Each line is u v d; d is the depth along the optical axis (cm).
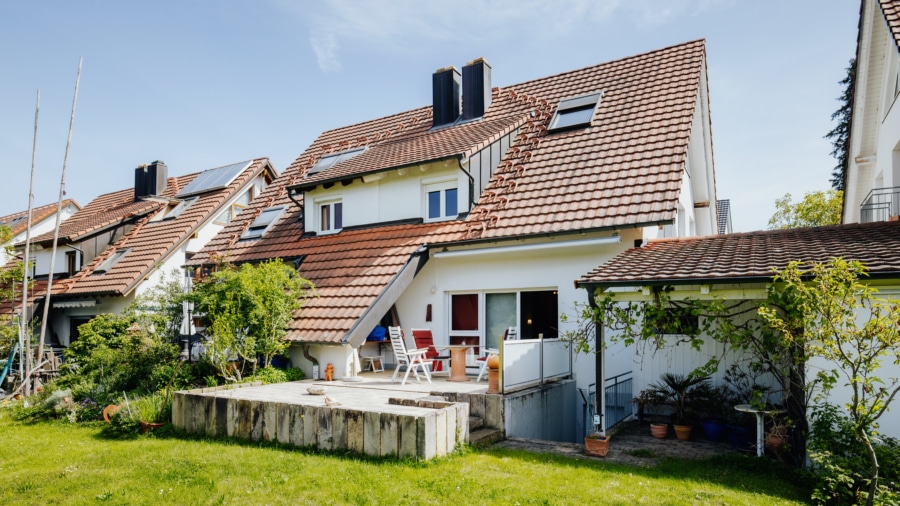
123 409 1083
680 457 830
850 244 873
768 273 747
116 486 713
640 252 1095
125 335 1459
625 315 884
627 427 1066
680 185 1228
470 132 1652
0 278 2031
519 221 1342
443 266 1453
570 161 1472
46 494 700
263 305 1280
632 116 1528
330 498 643
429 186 1588
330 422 839
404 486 673
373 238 1573
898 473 632
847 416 718
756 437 886
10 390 1645
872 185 1717
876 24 1381
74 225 2892
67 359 1684
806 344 641
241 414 934
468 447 839
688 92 1516
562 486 675
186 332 1544
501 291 1387
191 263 1869
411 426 770
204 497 660
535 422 1045
